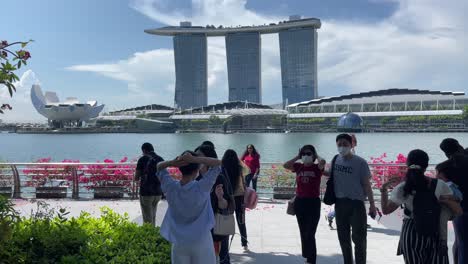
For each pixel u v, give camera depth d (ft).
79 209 38.45
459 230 16.48
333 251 24.41
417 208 14.12
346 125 644.69
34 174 45.85
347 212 19.01
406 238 14.44
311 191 20.57
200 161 12.44
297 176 21.06
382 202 15.35
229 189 18.92
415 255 14.17
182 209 12.50
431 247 14.03
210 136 590.55
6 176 46.83
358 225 18.90
